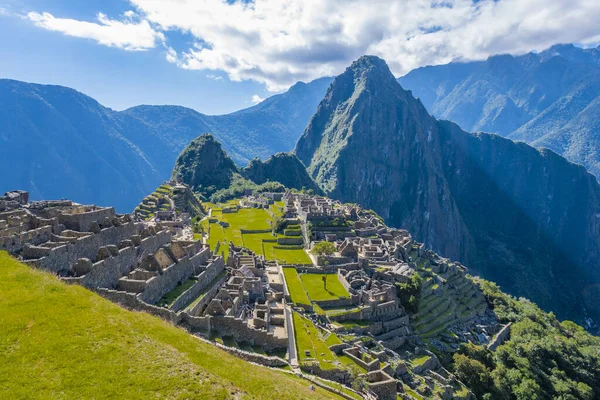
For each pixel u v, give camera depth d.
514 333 134.12
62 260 51.38
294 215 173.00
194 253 74.88
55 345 34.78
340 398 50.47
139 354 36.81
